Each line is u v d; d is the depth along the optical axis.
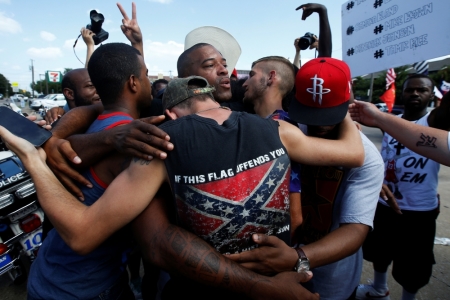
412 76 2.56
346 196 1.37
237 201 0.96
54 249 1.30
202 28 2.67
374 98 27.92
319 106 1.30
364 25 2.56
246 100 1.84
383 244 2.36
